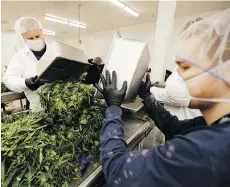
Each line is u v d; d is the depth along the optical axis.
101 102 0.86
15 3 4.11
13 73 1.44
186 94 0.44
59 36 9.59
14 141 0.60
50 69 0.75
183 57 0.41
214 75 0.36
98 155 0.70
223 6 3.91
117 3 4.06
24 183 0.52
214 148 0.32
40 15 5.17
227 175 0.32
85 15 5.18
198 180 0.33
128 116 1.10
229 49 0.35
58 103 0.72
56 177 0.54
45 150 0.59
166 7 1.95
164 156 0.36
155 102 0.88
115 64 0.71
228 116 0.37
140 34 6.14
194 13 4.50
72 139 0.69
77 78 0.93
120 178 0.40
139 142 1.00
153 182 0.35
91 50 8.36
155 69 2.07
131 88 0.73
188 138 0.35
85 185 0.55
